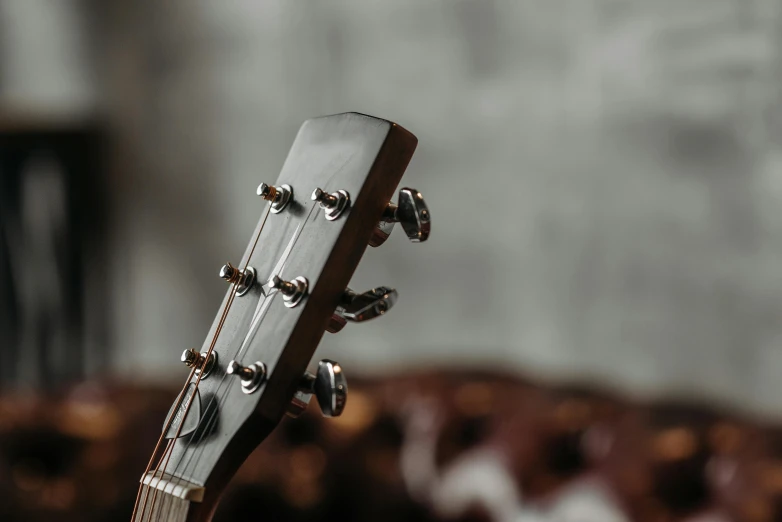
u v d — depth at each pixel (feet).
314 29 7.63
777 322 4.97
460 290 6.68
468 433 5.04
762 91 4.94
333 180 2.69
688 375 5.40
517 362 6.35
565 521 4.38
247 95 8.31
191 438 2.68
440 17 6.64
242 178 8.47
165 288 9.24
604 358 5.83
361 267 7.29
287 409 2.63
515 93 6.23
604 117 5.73
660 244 5.49
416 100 6.88
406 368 5.98
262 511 5.06
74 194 9.50
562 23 5.91
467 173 6.57
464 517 4.80
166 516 2.63
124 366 9.64
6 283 9.36
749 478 3.96
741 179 5.07
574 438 4.63
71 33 9.73
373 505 5.09
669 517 4.13
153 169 9.21
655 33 5.42
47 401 5.33
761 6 4.91
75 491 4.84
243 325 2.70
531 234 6.20
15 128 9.38
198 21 8.64
